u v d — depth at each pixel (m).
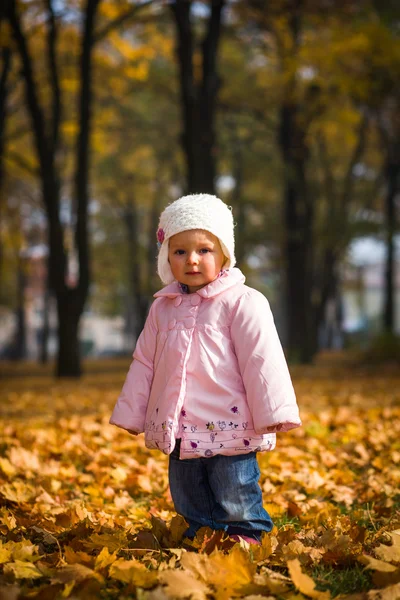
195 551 3.04
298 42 17.09
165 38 18.75
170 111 26.27
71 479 5.00
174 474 3.14
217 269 3.18
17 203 27.67
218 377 3.01
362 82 16.56
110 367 24.70
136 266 33.50
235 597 2.45
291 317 21.44
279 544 3.04
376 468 5.20
